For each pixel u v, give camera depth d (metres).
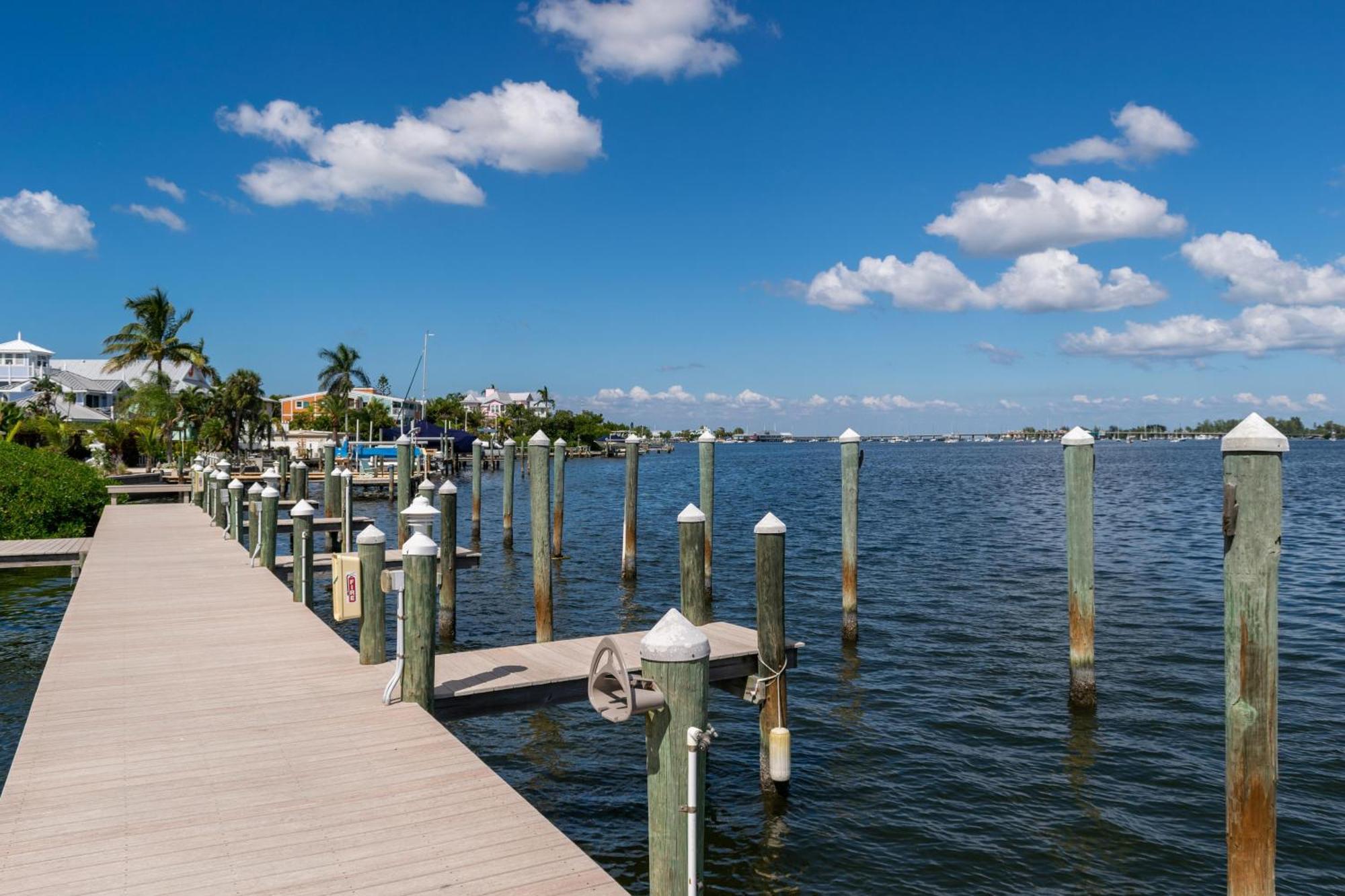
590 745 10.85
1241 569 5.52
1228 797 5.68
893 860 8.03
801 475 88.12
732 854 8.16
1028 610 18.23
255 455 71.12
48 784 5.82
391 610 16.70
